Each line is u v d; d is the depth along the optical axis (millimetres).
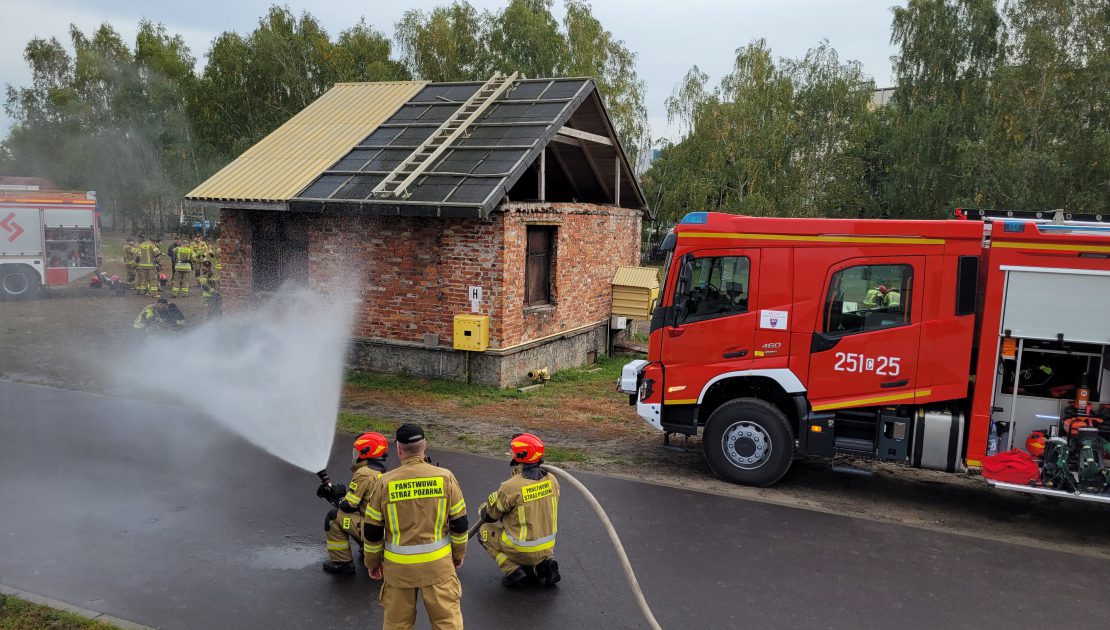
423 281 13305
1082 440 6984
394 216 13383
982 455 7520
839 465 8828
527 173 17078
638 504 7742
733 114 41750
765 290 8234
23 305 21594
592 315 16547
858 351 7914
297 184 13914
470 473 8562
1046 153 31375
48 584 5691
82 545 6430
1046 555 6742
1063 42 33031
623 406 12406
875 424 8047
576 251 15492
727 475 8523
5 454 8992
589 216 15867
